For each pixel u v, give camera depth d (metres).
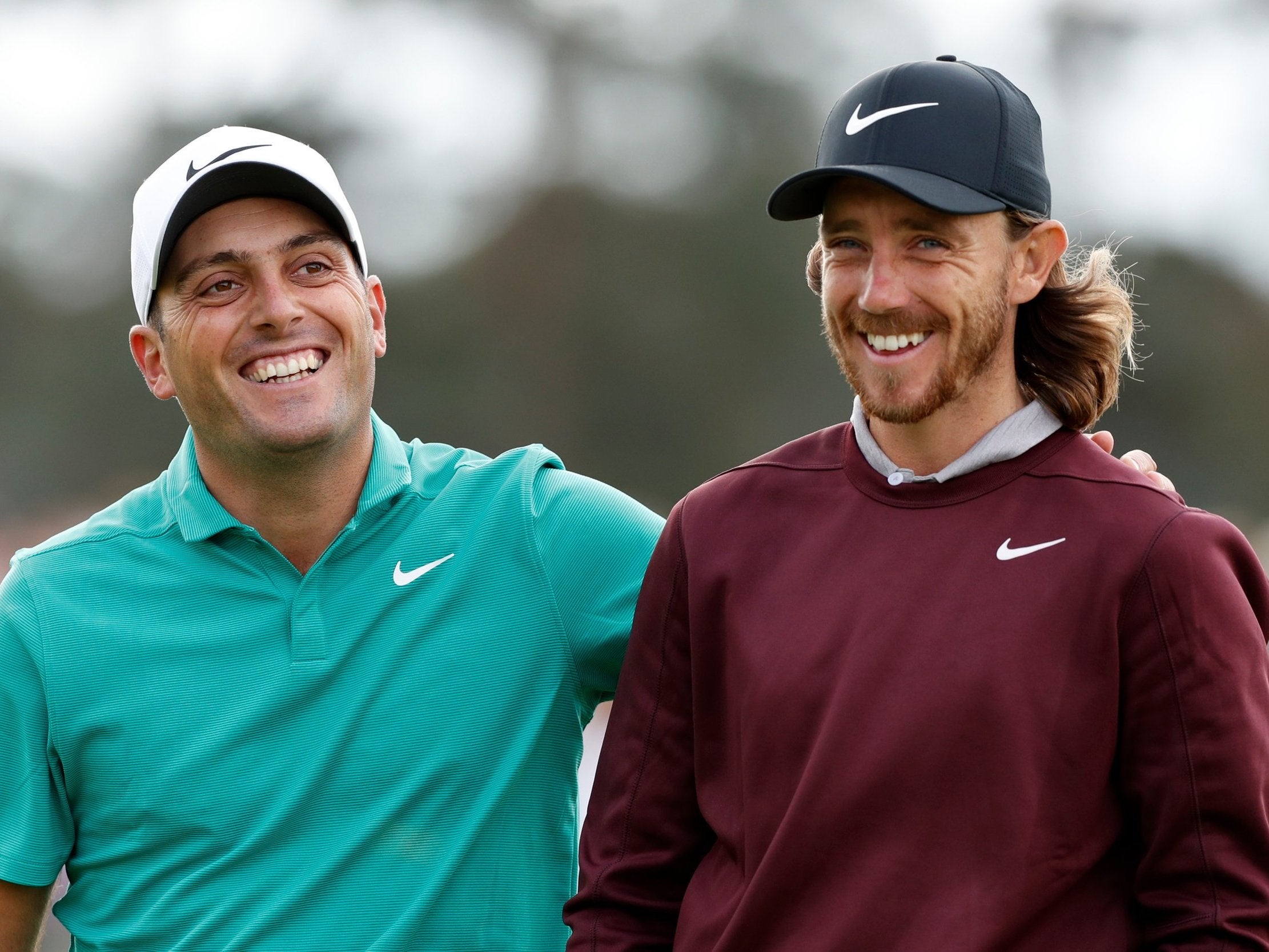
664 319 102.25
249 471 9.55
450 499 9.79
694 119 111.12
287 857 9.14
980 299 7.85
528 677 9.49
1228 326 98.69
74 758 9.43
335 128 107.94
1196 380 96.62
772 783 7.85
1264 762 7.19
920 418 7.91
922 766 7.40
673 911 8.64
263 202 9.57
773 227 105.38
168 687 9.34
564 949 9.55
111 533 9.79
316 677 9.27
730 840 8.09
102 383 98.06
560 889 9.59
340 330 9.65
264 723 9.23
